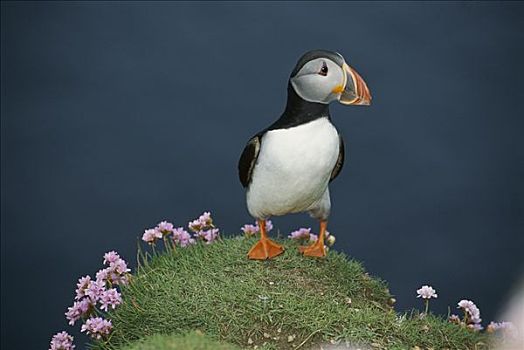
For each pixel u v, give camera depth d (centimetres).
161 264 821
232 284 775
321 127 752
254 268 802
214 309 746
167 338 630
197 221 852
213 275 791
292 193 766
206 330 730
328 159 756
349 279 812
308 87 738
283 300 754
